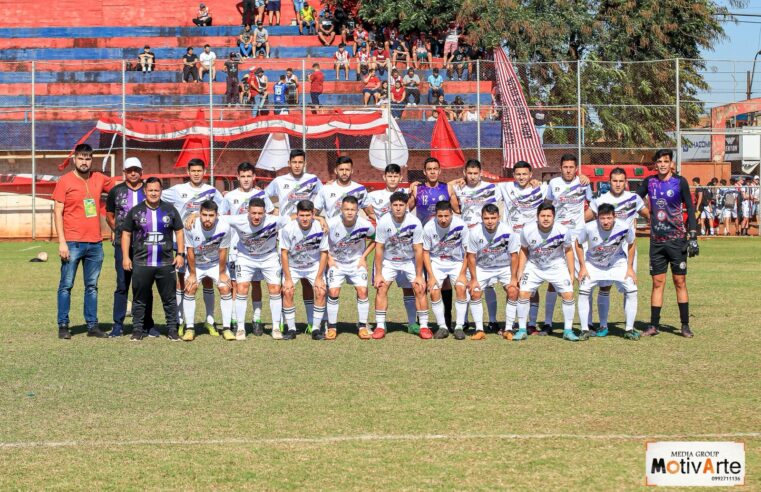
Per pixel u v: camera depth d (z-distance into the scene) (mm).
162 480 6125
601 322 11891
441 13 37469
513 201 13164
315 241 11648
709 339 11422
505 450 6699
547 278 11531
